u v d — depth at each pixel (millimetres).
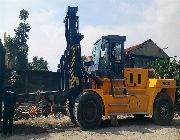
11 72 22016
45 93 11711
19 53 32844
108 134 10148
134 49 35781
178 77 16906
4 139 9125
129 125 12109
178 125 12461
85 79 12039
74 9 12039
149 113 12312
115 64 12109
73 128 11320
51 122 12773
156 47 36750
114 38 12164
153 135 10055
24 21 35094
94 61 12742
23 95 11461
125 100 11961
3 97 10438
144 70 12703
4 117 9883
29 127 11352
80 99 10953
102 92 11492
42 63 48656
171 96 13297
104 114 11508
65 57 12109
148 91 12523
